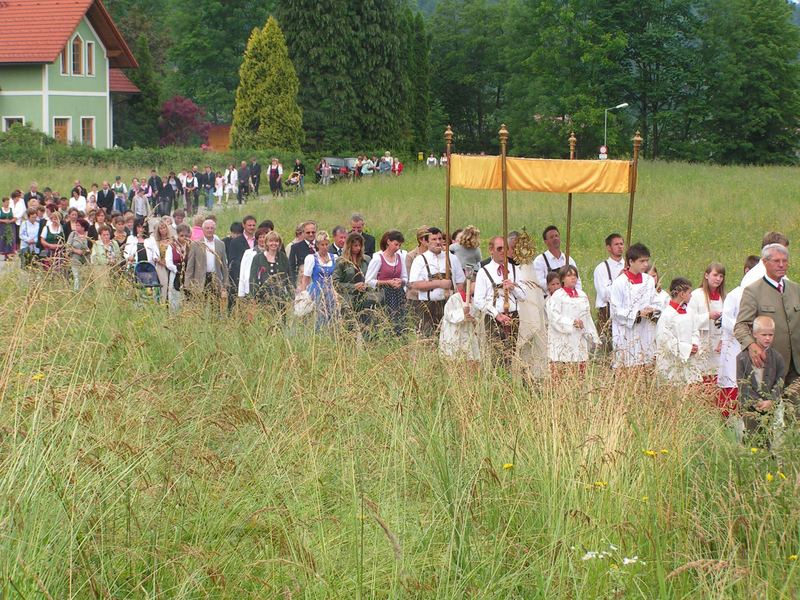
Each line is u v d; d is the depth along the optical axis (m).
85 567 5.05
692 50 73.00
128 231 16.22
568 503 6.21
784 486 6.07
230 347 9.33
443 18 95.88
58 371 7.00
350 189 39.31
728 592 5.33
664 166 50.81
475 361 8.75
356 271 11.66
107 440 5.95
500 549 5.75
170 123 69.19
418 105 74.69
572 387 7.57
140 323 9.74
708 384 8.73
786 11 74.25
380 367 7.97
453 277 11.61
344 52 65.00
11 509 5.03
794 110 74.81
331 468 6.55
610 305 10.94
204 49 78.44
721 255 20.02
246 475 6.19
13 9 56.22
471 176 11.20
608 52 70.19
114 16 83.19
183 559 5.35
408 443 6.75
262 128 58.72
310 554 5.30
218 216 32.22
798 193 34.22
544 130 72.94
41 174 41.75
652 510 6.17
